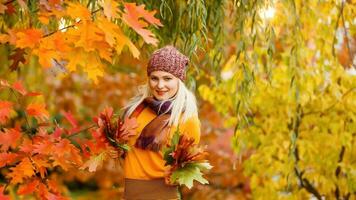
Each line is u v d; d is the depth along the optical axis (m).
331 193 5.55
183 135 2.88
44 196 3.20
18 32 3.02
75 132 3.29
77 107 8.15
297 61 4.76
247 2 4.07
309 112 5.35
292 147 4.92
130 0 3.91
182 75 3.02
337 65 5.07
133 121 2.98
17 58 3.48
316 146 5.34
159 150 2.95
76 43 2.99
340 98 5.09
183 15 4.00
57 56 3.06
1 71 5.34
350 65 5.28
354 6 4.68
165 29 4.13
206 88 5.58
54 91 8.09
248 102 4.39
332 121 5.24
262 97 5.38
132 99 3.14
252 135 5.52
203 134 7.29
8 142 3.12
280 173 5.62
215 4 4.05
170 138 2.95
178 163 2.86
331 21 4.81
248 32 4.69
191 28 3.84
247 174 5.59
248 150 6.80
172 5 4.03
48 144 3.09
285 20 4.62
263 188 5.56
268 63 4.33
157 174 2.97
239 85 4.42
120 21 3.82
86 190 10.82
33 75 6.87
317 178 5.37
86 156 3.15
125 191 3.06
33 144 3.17
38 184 3.22
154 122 2.96
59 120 8.27
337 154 5.29
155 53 3.01
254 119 5.52
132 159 3.02
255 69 4.35
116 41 3.21
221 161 7.16
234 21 4.23
